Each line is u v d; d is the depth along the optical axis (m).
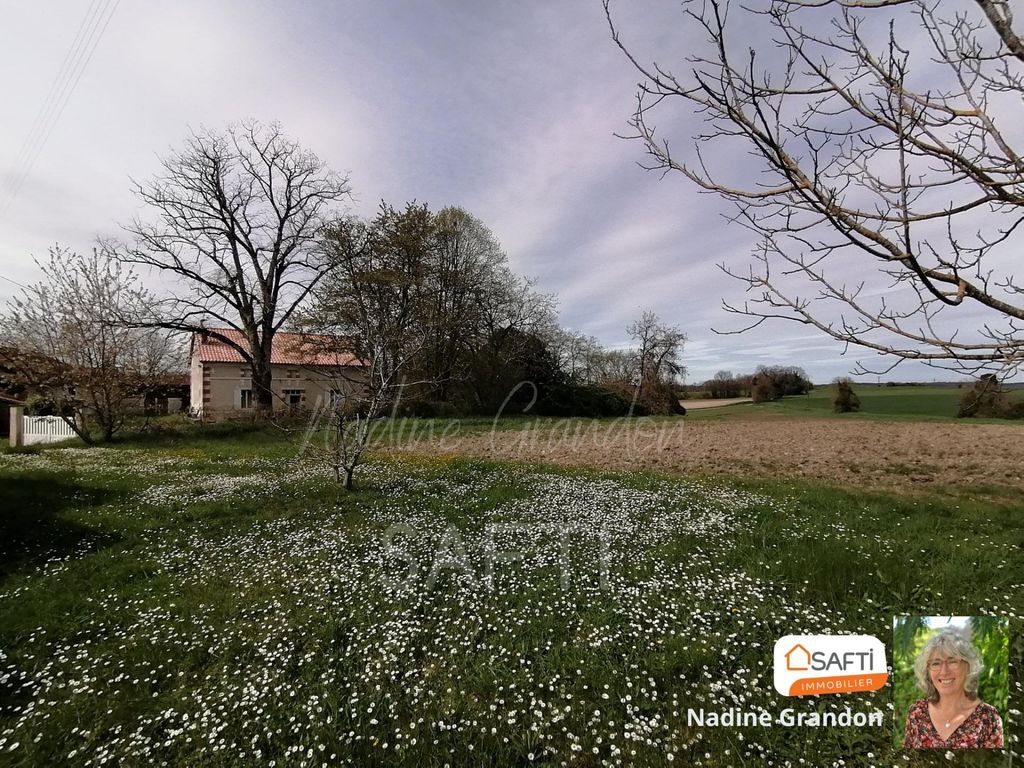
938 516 9.32
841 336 2.49
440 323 33.19
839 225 2.29
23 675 4.69
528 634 5.33
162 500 10.80
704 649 4.89
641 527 8.85
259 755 3.74
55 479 12.73
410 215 36.12
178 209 29.19
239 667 4.88
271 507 10.38
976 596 5.91
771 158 2.35
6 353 19.11
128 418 24.67
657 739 3.81
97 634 5.52
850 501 10.56
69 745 3.92
